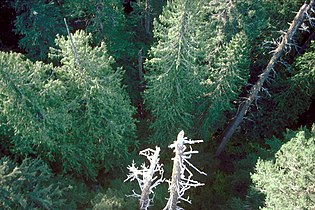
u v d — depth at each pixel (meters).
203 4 17.20
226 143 24.30
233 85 17.94
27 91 13.24
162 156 21.47
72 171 18.12
